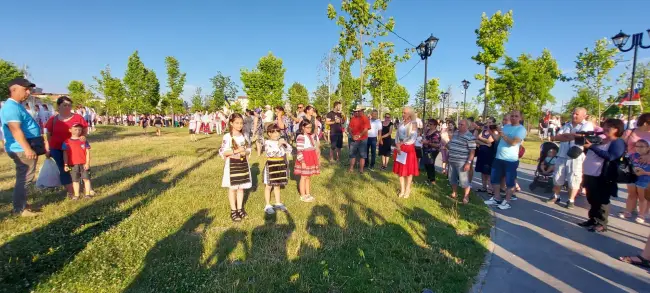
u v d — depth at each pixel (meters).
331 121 11.02
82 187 6.70
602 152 4.86
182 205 5.78
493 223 5.48
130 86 34.62
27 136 5.02
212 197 6.34
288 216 5.42
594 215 5.18
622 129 4.78
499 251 4.40
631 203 5.66
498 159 6.40
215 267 3.73
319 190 7.14
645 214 5.46
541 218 5.76
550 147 7.47
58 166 5.88
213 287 3.28
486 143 7.37
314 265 3.81
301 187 6.38
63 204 5.61
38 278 3.36
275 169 5.61
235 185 5.16
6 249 3.84
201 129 25.81
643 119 5.29
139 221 4.91
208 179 7.88
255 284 3.35
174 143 16.02
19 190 5.00
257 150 12.55
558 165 6.60
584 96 23.77
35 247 3.97
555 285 3.56
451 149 6.70
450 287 3.48
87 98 43.38
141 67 34.91
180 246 4.14
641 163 5.23
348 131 9.48
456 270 3.81
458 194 7.21
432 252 4.25
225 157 5.20
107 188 6.77
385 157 10.45
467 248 4.40
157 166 9.37
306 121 6.38
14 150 4.91
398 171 6.75
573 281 3.64
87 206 5.58
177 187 6.99
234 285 3.30
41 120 14.99
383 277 3.61
